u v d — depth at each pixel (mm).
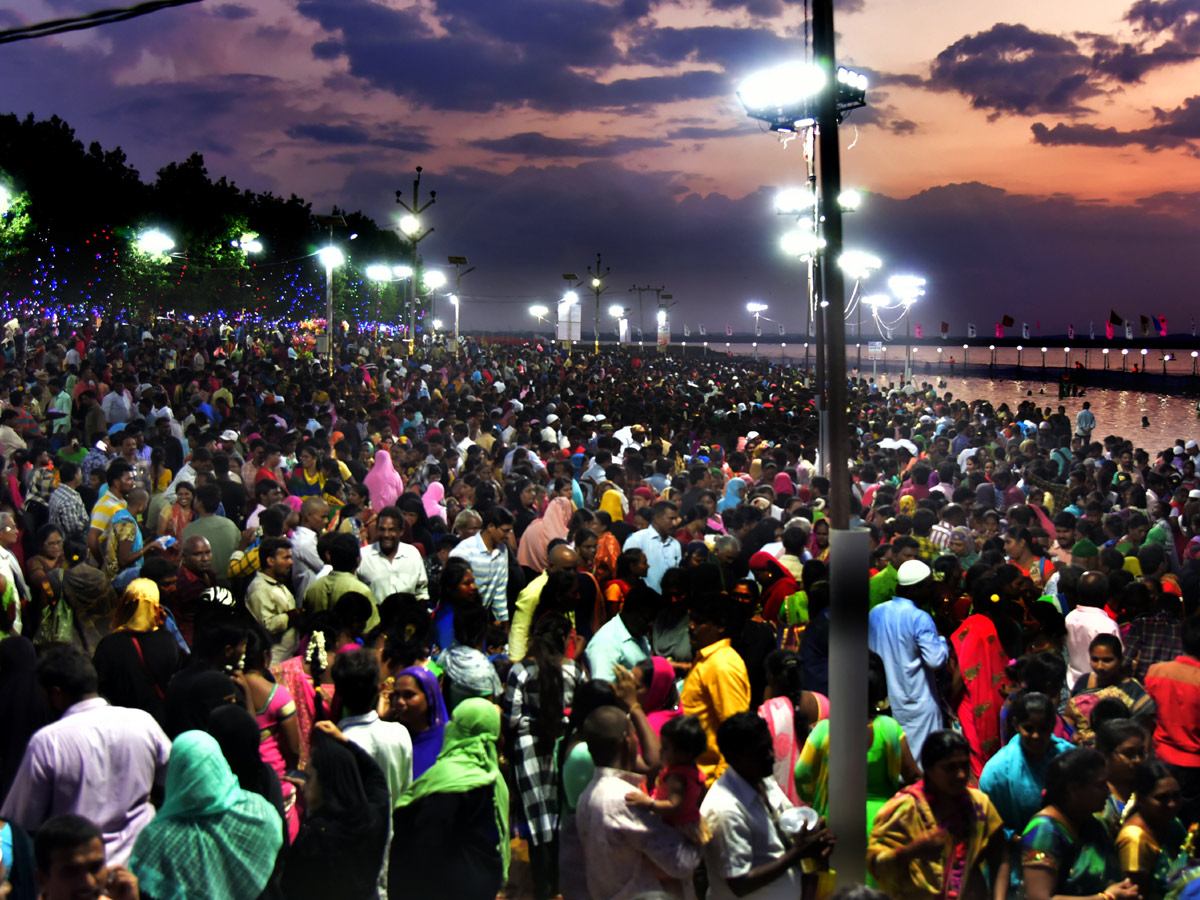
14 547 8898
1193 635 6098
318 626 6746
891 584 8078
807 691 5980
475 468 13312
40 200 56500
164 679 6184
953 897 4730
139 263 59250
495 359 60000
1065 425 26625
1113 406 63250
